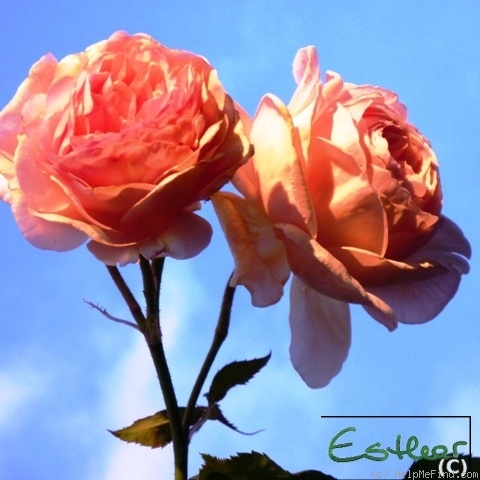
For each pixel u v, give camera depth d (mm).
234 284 575
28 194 557
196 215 562
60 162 549
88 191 545
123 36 581
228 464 571
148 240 555
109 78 564
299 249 589
